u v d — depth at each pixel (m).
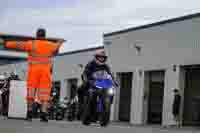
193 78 26.33
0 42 11.98
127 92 32.31
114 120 32.91
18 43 12.00
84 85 11.70
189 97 26.44
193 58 25.91
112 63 33.84
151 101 29.66
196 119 25.78
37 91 12.36
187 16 26.47
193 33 26.03
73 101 27.75
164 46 28.23
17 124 10.21
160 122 28.67
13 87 14.56
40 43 12.16
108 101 11.26
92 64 11.61
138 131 10.20
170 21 27.81
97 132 8.73
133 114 30.73
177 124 25.95
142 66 30.27
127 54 32.00
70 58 43.16
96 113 11.58
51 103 27.64
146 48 29.94
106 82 11.36
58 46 12.35
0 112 17.25
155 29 29.14
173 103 25.64
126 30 32.25
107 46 34.69
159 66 28.58
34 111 12.77
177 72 26.98
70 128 9.65
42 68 12.17
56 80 45.81
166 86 27.81
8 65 59.16
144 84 30.11
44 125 10.51
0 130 8.00
